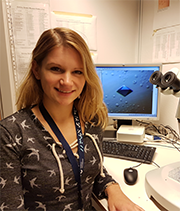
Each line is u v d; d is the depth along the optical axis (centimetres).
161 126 118
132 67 108
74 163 58
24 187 55
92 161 64
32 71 61
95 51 135
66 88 54
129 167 80
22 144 52
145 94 110
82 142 63
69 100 57
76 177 58
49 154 55
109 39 137
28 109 60
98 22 132
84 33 130
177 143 104
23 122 55
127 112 114
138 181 70
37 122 57
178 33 108
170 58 115
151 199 60
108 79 112
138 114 113
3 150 49
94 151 66
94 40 133
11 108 125
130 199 60
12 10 113
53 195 55
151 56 131
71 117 67
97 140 69
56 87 54
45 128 57
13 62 120
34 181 52
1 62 118
